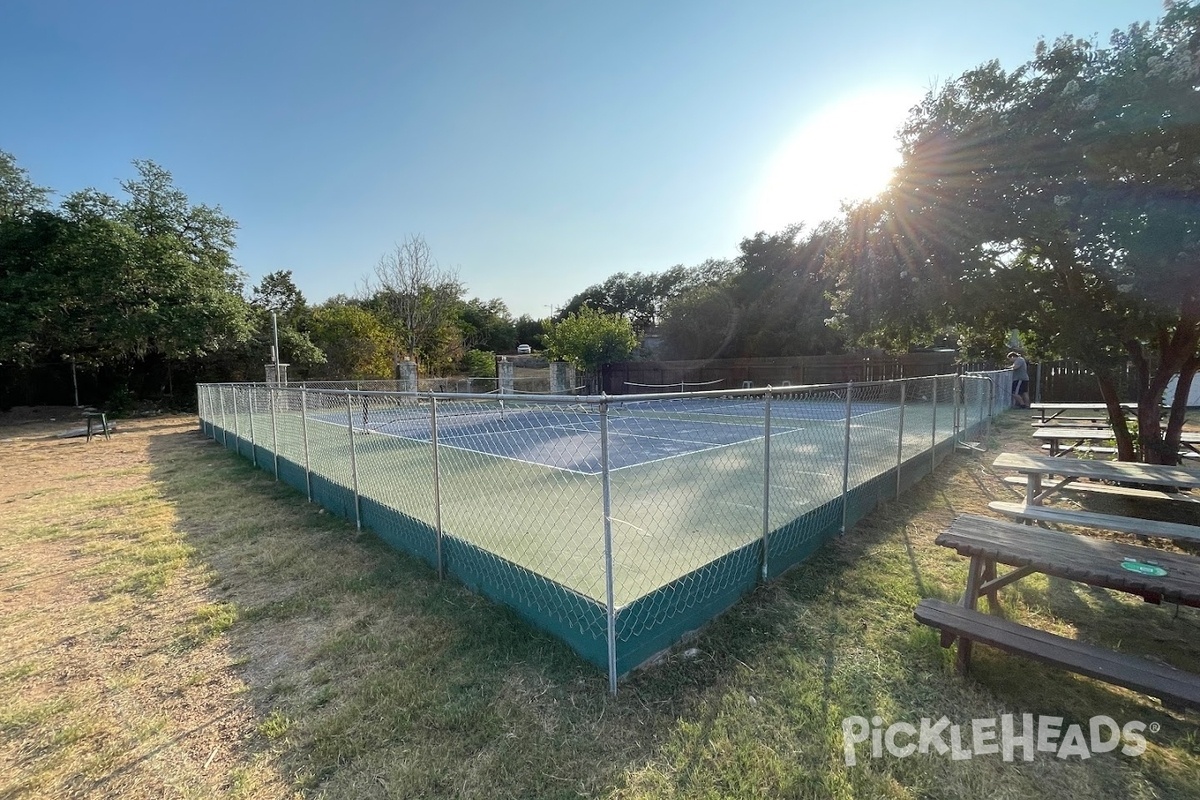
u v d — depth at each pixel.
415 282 25.56
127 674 2.41
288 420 6.54
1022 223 4.33
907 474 5.30
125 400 18.61
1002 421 10.69
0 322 14.55
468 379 19.53
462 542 3.18
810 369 17.09
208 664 2.47
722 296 21.59
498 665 2.32
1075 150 3.92
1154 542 3.85
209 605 3.12
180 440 11.44
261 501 5.63
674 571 2.73
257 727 2.00
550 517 3.93
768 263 20.81
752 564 3.00
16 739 1.99
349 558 3.79
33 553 4.18
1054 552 2.24
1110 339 4.44
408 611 2.89
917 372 15.14
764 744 1.82
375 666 2.38
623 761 1.75
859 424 7.21
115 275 15.93
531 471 5.85
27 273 15.15
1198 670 2.25
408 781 1.68
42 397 18.61
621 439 8.71
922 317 5.53
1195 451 5.81
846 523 4.02
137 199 18.91
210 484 6.61
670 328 22.17
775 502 4.14
